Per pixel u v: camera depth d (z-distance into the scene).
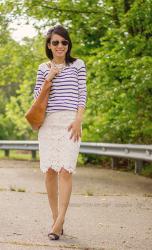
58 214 7.24
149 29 17.47
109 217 8.80
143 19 17.48
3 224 8.01
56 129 7.18
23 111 42.47
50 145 7.20
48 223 8.16
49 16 20.55
